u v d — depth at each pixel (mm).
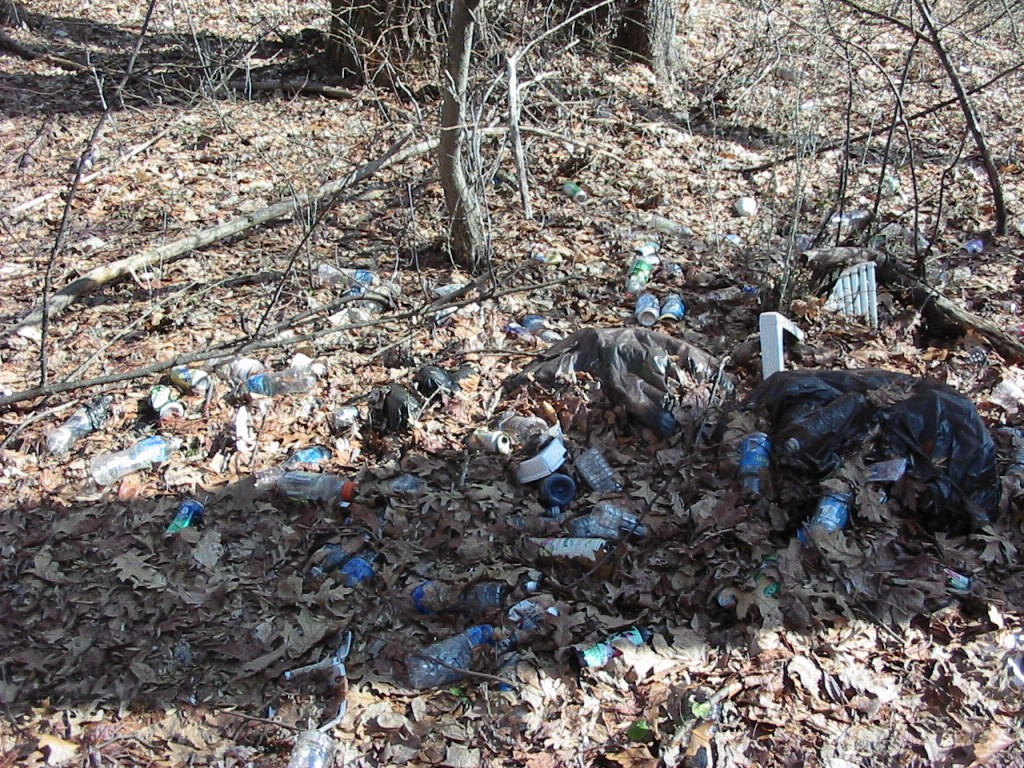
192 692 3643
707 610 3818
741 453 4309
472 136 6508
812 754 3248
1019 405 4730
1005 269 6297
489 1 8164
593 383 4988
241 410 5023
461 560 4148
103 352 5770
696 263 6570
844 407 4246
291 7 13180
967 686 3434
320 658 3756
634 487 4477
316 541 4293
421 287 6367
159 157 8703
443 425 4906
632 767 3230
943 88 9875
